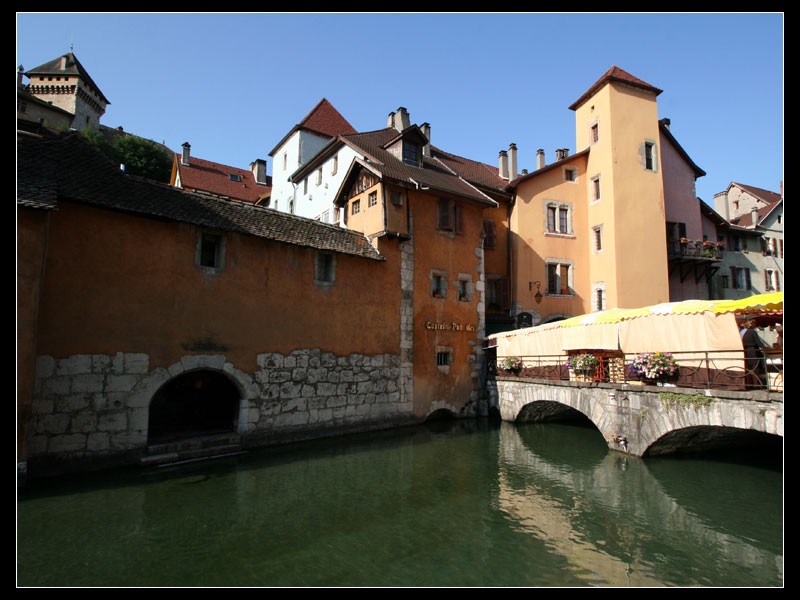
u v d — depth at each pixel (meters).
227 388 14.16
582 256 21.48
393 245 15.58
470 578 5.86
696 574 6.00
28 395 8.39
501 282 20.38
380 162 16.73
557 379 13.86
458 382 16.81
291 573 5.92
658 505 8.42
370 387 14.43
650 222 20.89
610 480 9.75
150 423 13.36
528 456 11.78
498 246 20.62
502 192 20.75
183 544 6.69
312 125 26.03
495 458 11.59
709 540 7.03
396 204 15.64
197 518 7.60
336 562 6.23
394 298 15.39
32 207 8.27
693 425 9.51
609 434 11.69
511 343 16.50
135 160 31.34
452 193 16.88
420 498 8.75
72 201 9.63
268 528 7.30
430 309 16.34
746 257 26.45
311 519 7.69
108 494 8.46
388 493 9.01
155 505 8.07
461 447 12.63
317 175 23.06
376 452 11.95
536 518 7.83
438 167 20.41
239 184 31.98
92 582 5.58
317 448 12.16
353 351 14.15
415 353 15.72
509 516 7.91
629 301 19.95
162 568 5.98
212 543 6.74
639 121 21.50
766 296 8.88
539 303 20.33
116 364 9.98
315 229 14.23
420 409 15.62
